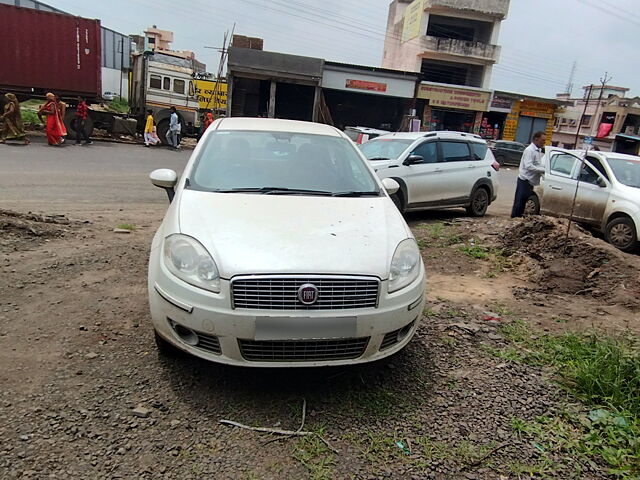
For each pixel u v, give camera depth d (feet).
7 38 55.36
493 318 14.75
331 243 9.98
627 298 16.97
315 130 15.62
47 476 7.47
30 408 9.00
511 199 48.21
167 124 68.74
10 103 52.31
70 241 19.65
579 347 12.59
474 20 124.98
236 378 10.44
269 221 10.55
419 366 11.46
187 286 9.39
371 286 9.49
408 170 28.91
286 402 9.73
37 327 12.17
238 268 9.11
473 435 9.11
